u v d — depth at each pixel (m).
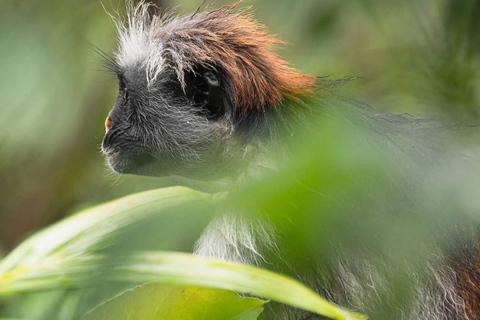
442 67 11.76
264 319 7.96
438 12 12.83
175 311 4.47
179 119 9.31
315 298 3.16
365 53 15.02
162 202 4.04
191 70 9.05
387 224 6.18
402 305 7.61
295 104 8.61
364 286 7.36
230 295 4.45
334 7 12.78
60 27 14.81
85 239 3.29
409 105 12.16
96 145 16.52
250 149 8.57
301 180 4.00
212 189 9.68
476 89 11.73
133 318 4.44
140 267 3.08
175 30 9.51
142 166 9.80
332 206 4.21
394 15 13.41
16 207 17.55
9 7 14.45
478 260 8.11
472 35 11.51
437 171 7.31
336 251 6.66
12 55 14.23
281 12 12.73
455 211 5.25
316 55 13.56
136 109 9.62
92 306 4.99
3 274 3.05
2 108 14.27
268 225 7.23
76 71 14.91
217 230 7.88
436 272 7.68
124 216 3.54
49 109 14.90
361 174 4.22
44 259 3.14
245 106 8.69
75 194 17.14
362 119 8.50
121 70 9.80
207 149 9.19
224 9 10.01
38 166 17.02
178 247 7.60
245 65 8.80
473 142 8.47
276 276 3.17
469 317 7.98
